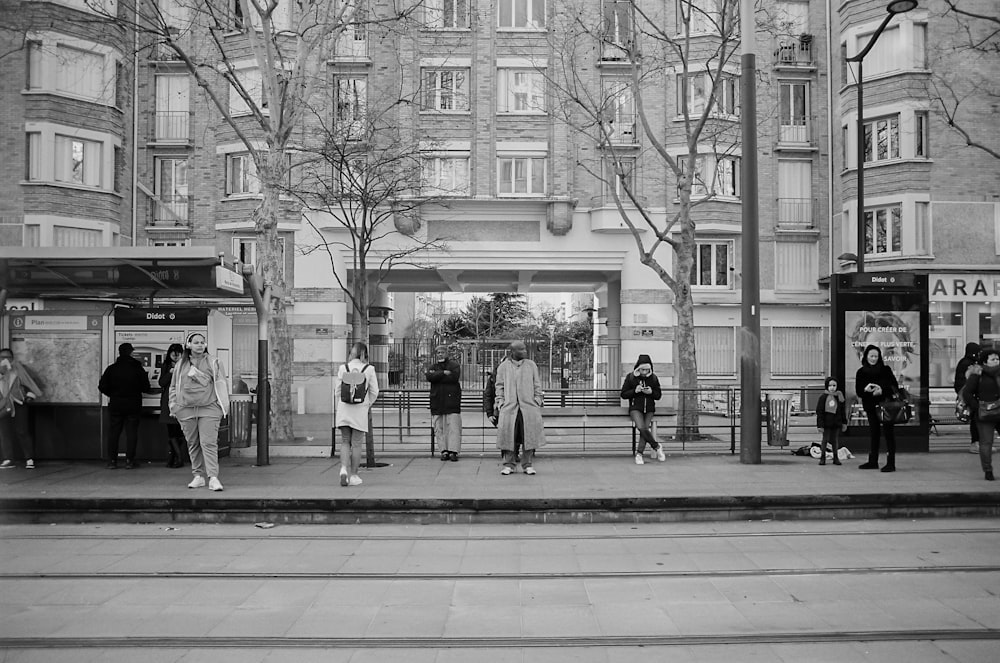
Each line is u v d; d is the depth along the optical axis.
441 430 13.92
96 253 11.27
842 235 27.80
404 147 24.12
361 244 16.38
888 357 14.34
